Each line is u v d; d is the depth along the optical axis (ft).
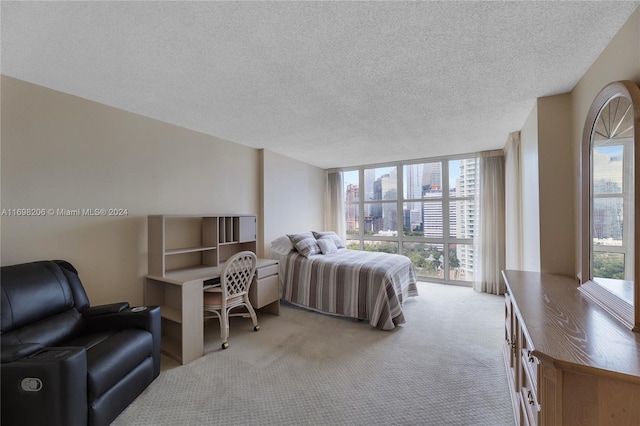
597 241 5.33
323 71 6.27
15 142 6.57
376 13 4.39
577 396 3.10
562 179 7.31
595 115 5.43
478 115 9.15
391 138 12.00
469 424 5.32
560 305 4.94
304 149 14.02
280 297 12.13
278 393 6.29
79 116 7.64
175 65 6.01
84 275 7.72
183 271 9.64
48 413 4.41
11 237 6.49
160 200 9.62
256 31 4.85
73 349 4.80
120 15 4.42
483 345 8.60
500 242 14.15
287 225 15.61
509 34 4.93
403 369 7.26
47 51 5.47
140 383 6.09
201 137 11.07
